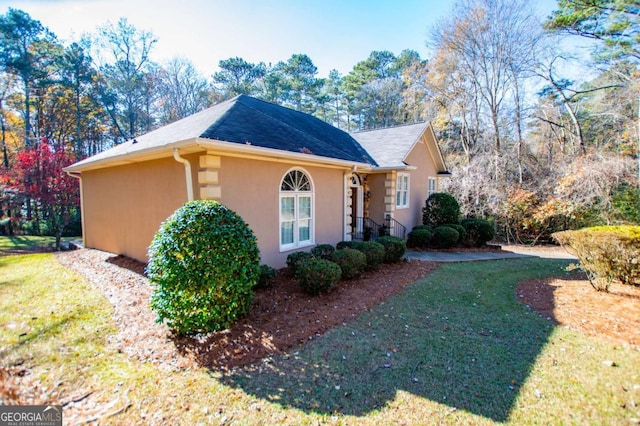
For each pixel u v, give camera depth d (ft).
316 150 26.45
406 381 11.34
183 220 14.55
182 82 97.19
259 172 23.17
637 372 11.79
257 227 23.15
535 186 50.62
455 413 9.63
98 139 82.53
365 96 107.14
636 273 20.07
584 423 9.16
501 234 50.08
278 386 11.03
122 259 28.48
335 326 16.05
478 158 54.34
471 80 62.85
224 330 15.12
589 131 57.36
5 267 27.94
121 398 10.19
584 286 22.91
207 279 13.84
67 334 14.52
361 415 9.57
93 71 77.05
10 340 13.88
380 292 21.54
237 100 30.81
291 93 116.47
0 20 62.59
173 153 19.65
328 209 30.12
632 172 40.37
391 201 41.14
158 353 13.01
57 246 46.83
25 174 47.21
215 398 10.33
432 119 73.20
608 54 49.70
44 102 70.28
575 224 45.09
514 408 9.84
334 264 20.95
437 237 39.68
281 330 15.30
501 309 18.86
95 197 34.53
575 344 14.14
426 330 15.78
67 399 10.06
